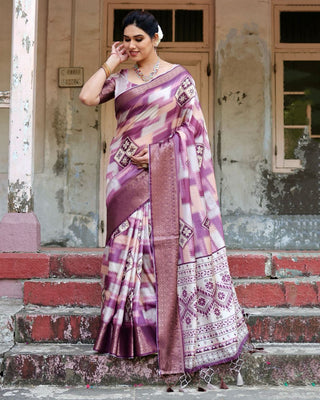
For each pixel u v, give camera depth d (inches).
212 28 223.5
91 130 217.9
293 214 217.9
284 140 220.5
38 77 217.9
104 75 106.7
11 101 132.2
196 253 101.5
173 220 100.6
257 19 221.0
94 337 109.6
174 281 98.0
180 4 223.9
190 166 103.4
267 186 218.2
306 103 221.3
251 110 219.5
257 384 100.1
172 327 96.9
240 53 220.2
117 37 223.1
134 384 99.9
